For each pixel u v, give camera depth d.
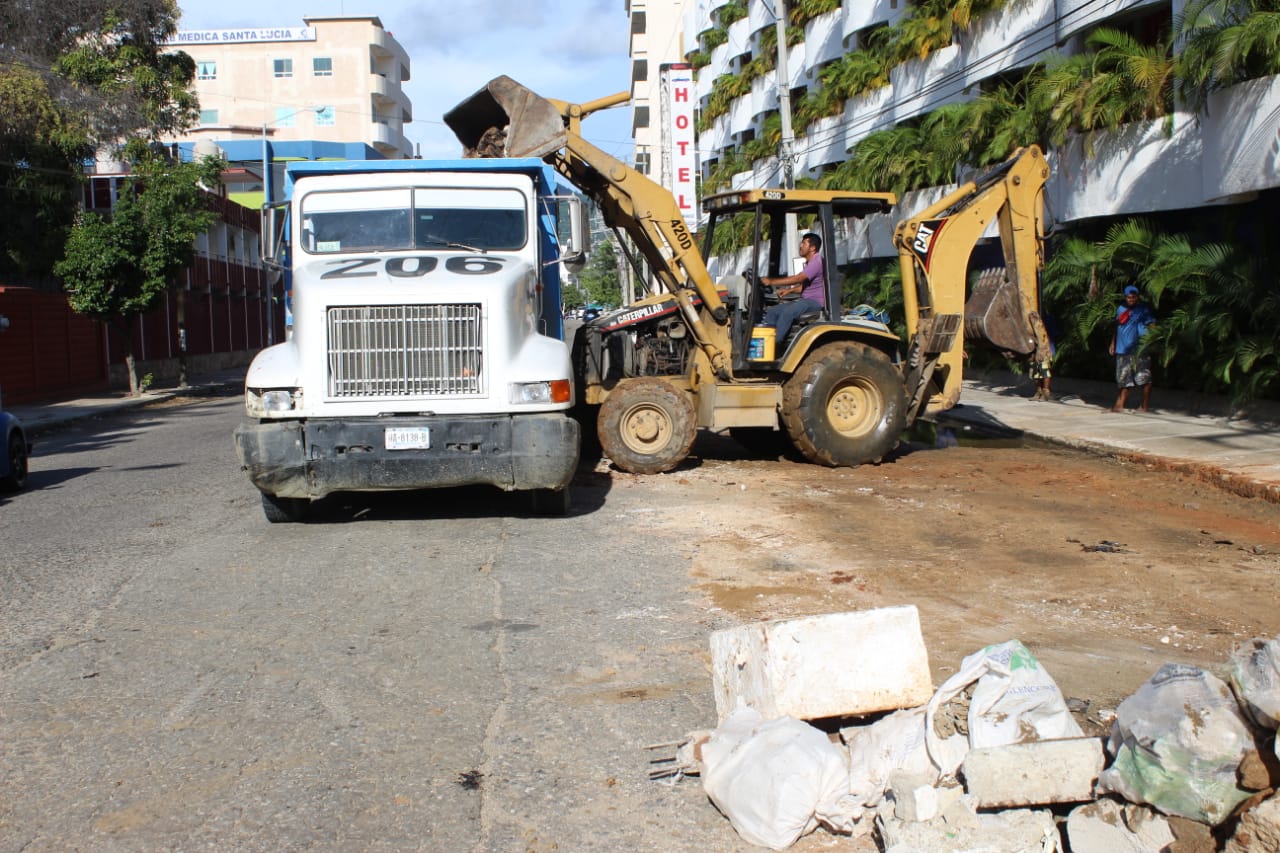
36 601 7.14
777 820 3.85
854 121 30.98
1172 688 3.64
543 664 5.77
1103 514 9.50
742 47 45.94
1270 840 3.30
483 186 10.27
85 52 31.30
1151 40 18.56
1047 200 18.39
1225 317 14.08
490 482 8.59
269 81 83.19
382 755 4.68
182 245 27.94
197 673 5.70
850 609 6.61
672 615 6.58
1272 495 10.04
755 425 12.05
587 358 12.29
